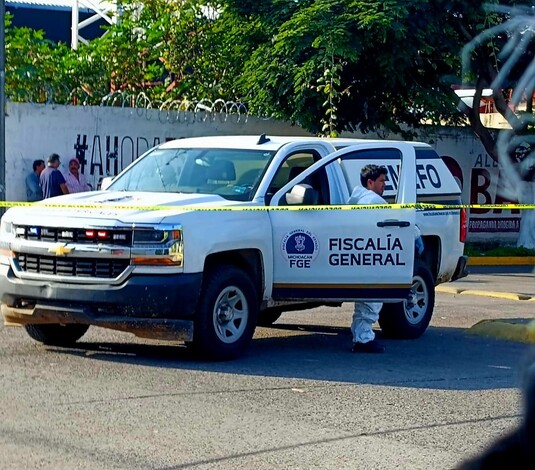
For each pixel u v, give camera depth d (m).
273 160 11.69
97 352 11.03
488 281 21.30
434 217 13.59
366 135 26.44
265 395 9.16
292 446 7.46
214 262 10.76
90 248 10.19
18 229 10.63
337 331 13.52
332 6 23.28
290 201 11.34
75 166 23.02
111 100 24.92
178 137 24.91
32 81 25.45
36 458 6.89
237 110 26.20
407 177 13.06
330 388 9.59
